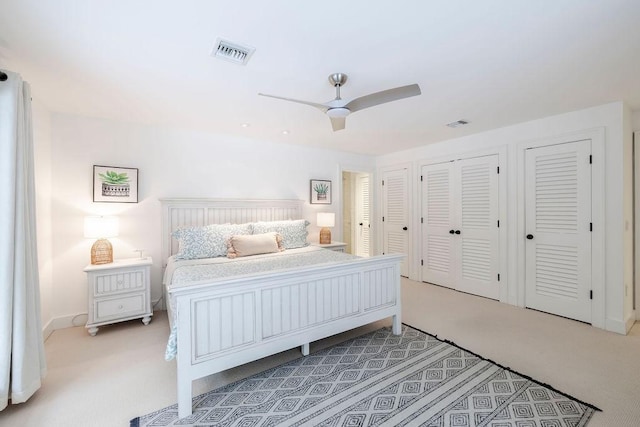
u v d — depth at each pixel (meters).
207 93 2.50
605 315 2.85
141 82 2.28
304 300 2.25
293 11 1.46
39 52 1.84
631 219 2.96
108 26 1.58
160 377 2.10
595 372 2.11
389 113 3.05
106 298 2.86
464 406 1.76
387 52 1.86
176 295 1.72
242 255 3.23
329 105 2.06
